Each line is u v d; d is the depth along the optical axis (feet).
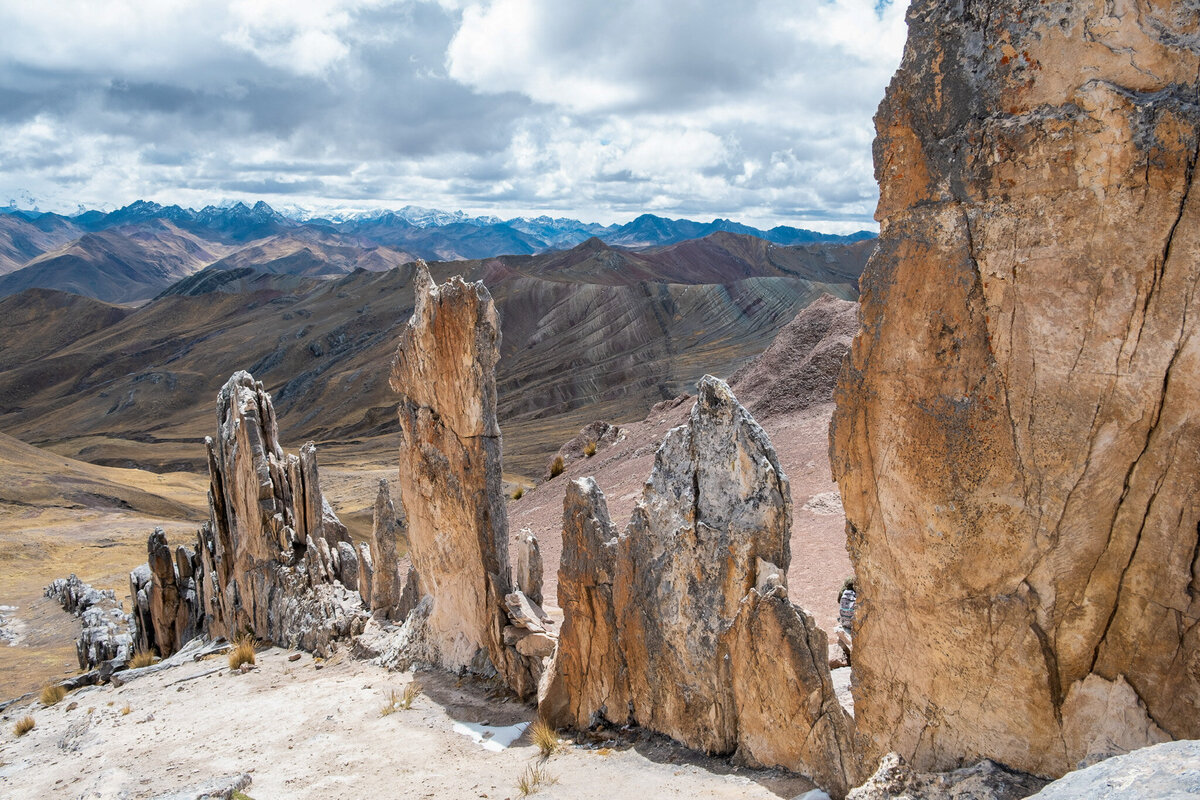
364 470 582.35
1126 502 20.47
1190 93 18.78
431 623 63.10
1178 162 18.63
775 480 35.63
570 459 163.12
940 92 22.63
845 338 124.77
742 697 35.73
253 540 91.81
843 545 70.13
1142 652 20.66
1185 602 19.81
